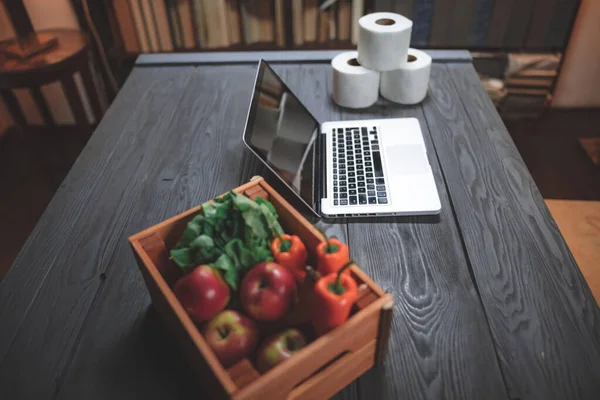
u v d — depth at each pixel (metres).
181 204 1.06
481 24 2.17
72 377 0.75
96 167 1.17
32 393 0.73
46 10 2.32
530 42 2.22
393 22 1.29
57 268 0.92
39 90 2.34
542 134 2.45
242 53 1.61
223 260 0.69
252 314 0.67
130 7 2.15
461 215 1.00
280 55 1.60
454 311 0.82
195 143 1.24
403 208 1.00
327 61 1.57
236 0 2.16
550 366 0.74
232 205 0.74
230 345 0.66
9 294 0.87
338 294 0.62
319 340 0.62
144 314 0.84
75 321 0.83
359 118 1.32
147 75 1.52
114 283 0.89
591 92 2.54
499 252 0.92
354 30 2.20
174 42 2.28
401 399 0.71
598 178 2.21
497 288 0.86
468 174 1.12
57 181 2.30
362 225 0.99
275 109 1.07
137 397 0.72
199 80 1.49
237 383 0.59
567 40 2.23
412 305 0.83
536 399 0.70
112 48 2.33
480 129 1.27
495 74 2.35
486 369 0.74
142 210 1.05
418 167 1.10
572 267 0.89
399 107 1.36
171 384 0.74
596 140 2.40
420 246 0.94
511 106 2.43
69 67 1.95
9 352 0.78
